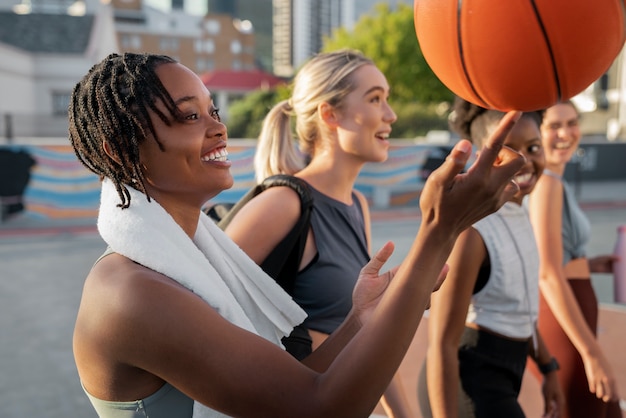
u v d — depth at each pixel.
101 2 43.91
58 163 13.11
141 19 84.75
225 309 1.21
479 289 2.17
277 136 2.49
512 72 1.18
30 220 13.04
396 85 40.53
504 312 2.18
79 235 11.72
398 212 14.55
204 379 1.10
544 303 2.88
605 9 1.16
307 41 192.12
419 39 1.31
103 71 1.24
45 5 64.69
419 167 15.60
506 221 2.18
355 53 2.36
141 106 1.20
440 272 1.14
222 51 88.56
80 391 4.57
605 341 5.41
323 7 190.38
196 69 87.62
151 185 1.26
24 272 8.66
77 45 40.03
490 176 1.06
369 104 2.28
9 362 5.14
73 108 1.28
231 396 1.10
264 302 1.46
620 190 18.80
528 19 1.14
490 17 1.16
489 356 2.19
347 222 2.29
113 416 1.18
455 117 2.40
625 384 4.45
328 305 2.19
